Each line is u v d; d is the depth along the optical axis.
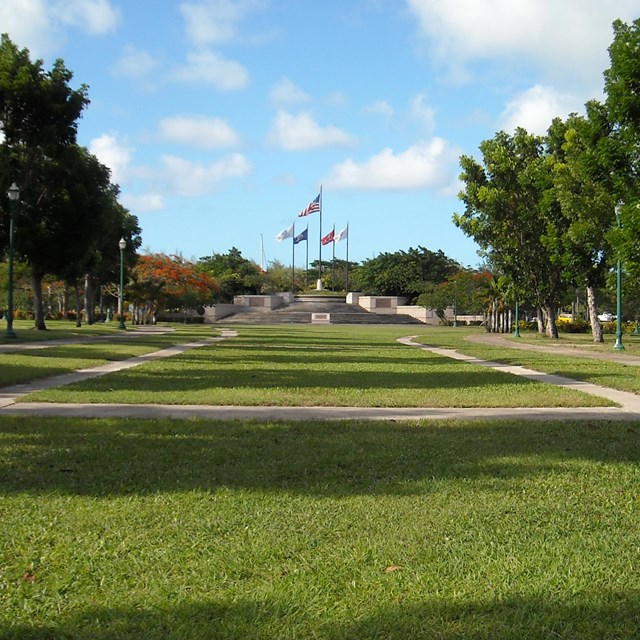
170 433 10.89
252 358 28.25
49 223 40.44
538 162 43.75
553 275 48.09
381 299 108.56
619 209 32.59
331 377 20.70
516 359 29.33
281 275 126.00
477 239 48.16
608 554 5.49
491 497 7.09
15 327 52.12
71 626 4.28
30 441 10.11
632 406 15.00
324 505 6.76
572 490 7.43
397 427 11.70
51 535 5.88
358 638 4.11
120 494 7.14
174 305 82.31
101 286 78.50
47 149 39.81
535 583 4.89
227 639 4.11
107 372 21.53
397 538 5.81
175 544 5.66
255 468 8.36
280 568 5.17
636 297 59.94
